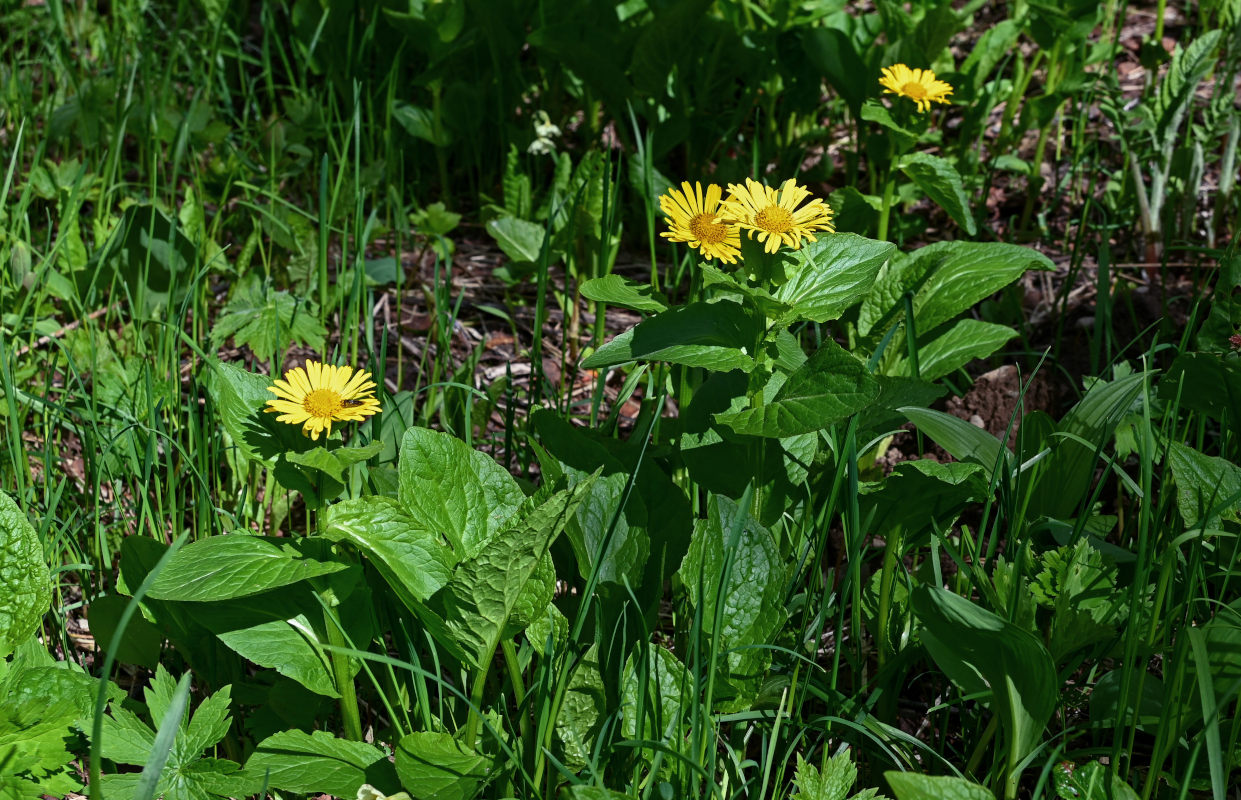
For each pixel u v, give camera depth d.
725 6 3.98
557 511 1.54
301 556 1.71
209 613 1.75
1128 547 2.29
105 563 2.19
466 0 3.87
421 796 1.61
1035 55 4.29
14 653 1.77
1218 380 2.14
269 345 2.91
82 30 4.78
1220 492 2.00
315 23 4.28
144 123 3.89
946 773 1.93
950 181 2.80
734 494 2.17
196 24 5.00
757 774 1.76
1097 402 2.19
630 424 2.99
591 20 4.03
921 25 3.60
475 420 2.73
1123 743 1.95
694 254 2.96
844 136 4.44
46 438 2.41
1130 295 3.24
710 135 4.07
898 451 2.85
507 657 1.79
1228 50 3.79
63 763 1.60
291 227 3.54
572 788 1.52
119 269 3.12
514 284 3.64
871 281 2.02
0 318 2.97
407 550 1.71
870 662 2.17
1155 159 3.44
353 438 2.22
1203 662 1.53
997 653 1.66
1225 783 1.68
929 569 2.19
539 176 4.07
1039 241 3.75
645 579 1.90
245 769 1.64
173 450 2.59
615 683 1.80
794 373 1.94
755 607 1.86
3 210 3.26
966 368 3.12
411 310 3.55
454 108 4.04
